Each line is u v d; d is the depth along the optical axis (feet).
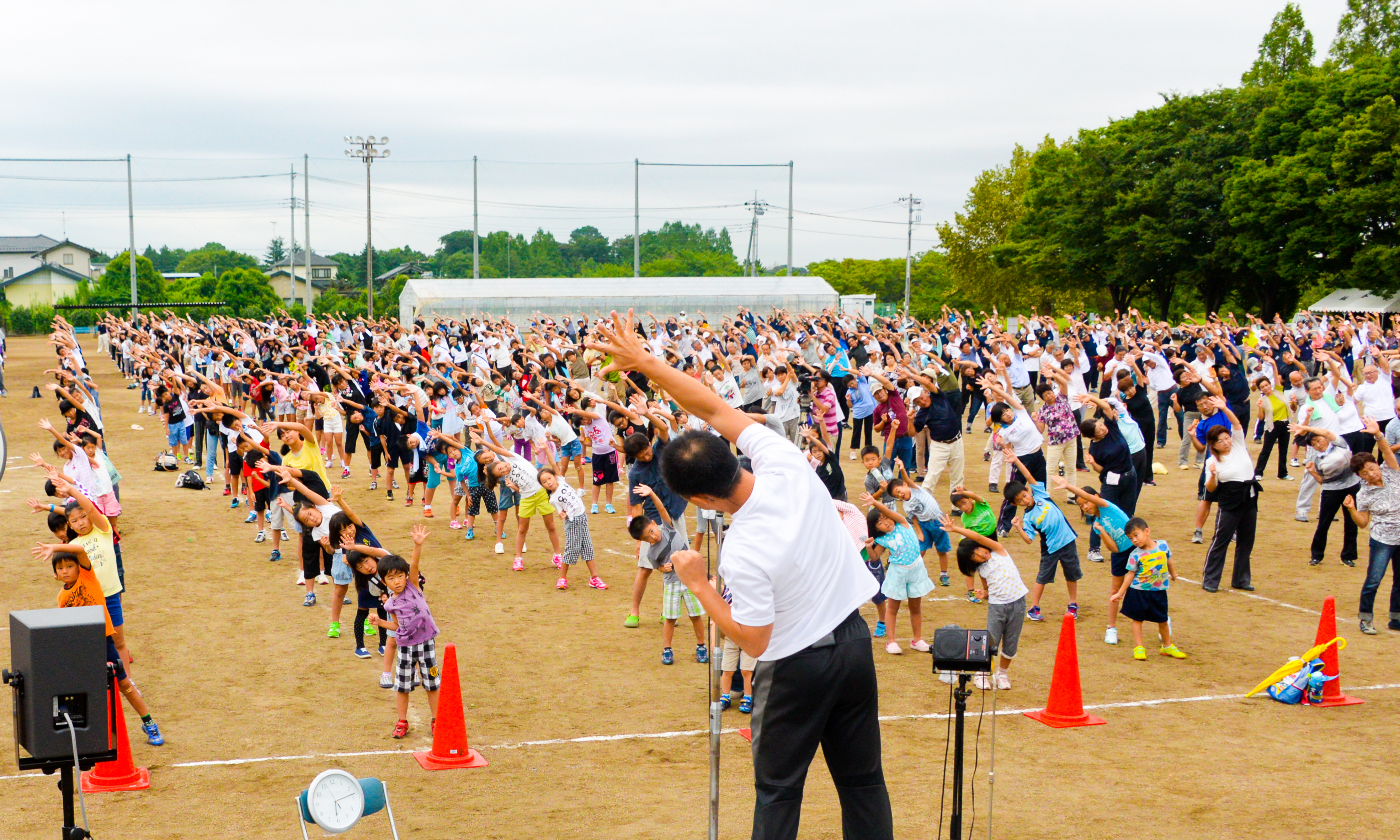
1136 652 34.45
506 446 56.65
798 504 10.70
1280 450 62.59
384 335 119.24
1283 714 29.73
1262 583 43.21
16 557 46.68
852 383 71.26
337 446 66.28
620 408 42.32
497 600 41.37
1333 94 158.40
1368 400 53.78
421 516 55.98
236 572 45.03
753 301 194.70
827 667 10.77
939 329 114.83
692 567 10.81
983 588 40.98
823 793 25.02
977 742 26.86
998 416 47.67
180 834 22.21
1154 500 57.98
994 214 230.27
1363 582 43.27
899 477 41.34
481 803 23.97
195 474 63.21
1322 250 156.66
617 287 191.93
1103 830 22.03
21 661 17.31
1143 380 60.54
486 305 183.11
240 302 238.27
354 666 34.09
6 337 220.23
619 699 31.24
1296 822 22.52
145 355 96.94
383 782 20.67
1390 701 30.76
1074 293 223.92
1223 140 172.55
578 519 42.37
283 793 24.54
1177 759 26.40
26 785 24.93
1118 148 186.19
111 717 24.14
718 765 15.55
